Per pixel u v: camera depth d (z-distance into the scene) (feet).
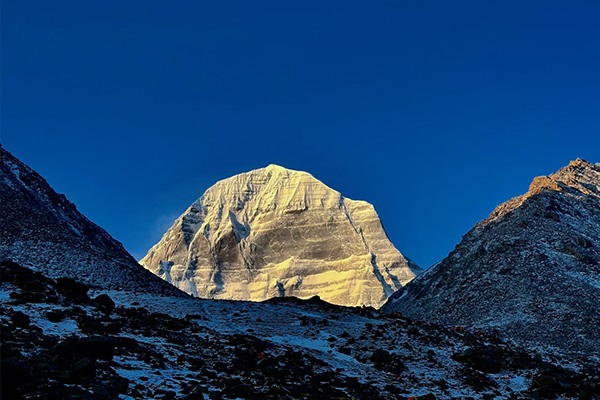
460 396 126.82
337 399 102.68
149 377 90.94
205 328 148.56
